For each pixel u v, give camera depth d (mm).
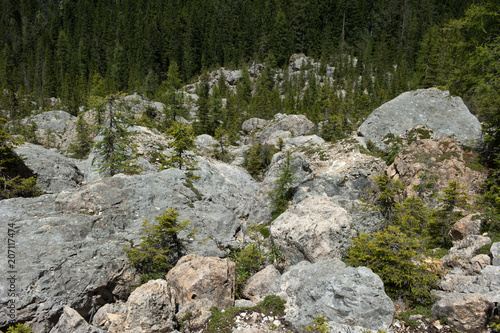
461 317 10133
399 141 28953
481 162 23844
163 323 11367
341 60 113250
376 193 22469
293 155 32750
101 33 134750
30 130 52969
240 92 100375
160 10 152625
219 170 34469
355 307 11055
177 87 93438
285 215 19641
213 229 19797
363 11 136125
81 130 40375
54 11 164500
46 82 107062
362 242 13789
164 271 16078
